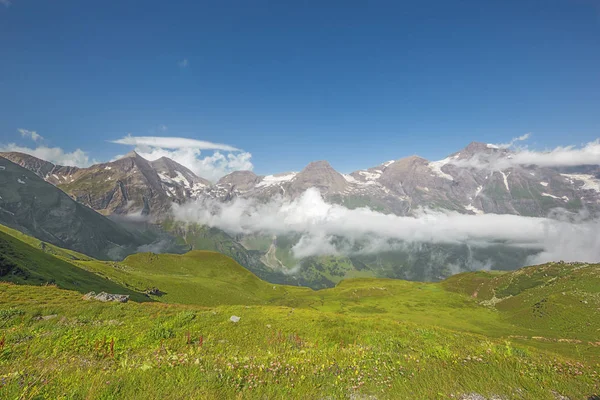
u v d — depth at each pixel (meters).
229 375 11.38
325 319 31.78
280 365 13.09
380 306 197.38
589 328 118.19
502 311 181.00
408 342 23.22
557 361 15.32
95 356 15.85
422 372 12.62
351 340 26.33
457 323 152.88
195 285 142.00
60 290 35.47
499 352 16.39
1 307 25.39
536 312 147.50
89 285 78.00
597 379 12.51
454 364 13.59
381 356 15.34
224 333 24.94
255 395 10.24
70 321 23.86
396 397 10.79
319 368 12.98
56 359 14.41
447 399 10.66
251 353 20.31
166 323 24.80
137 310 28.45
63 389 9.45
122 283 109.25
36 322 23.20
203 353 18.83
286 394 10.54
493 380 12.09
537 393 11.33
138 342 19.88
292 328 28.45
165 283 131.62
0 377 9.78
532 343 97.50
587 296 142.00
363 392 11.09
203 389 10.11
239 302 138.88
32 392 8.96
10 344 16.28
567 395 11.35
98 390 9.34
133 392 9.59
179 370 11.45
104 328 21.81
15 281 53.28
